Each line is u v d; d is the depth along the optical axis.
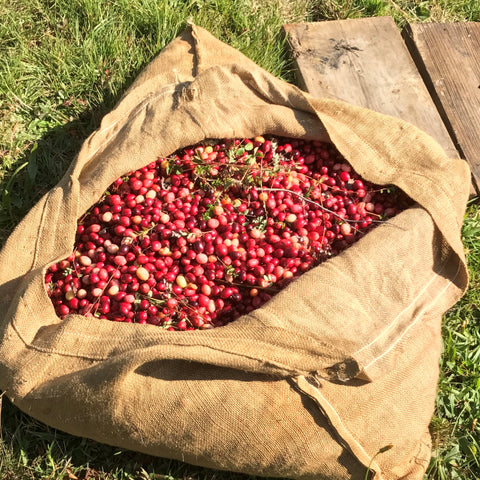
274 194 0.88
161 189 0.87
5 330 0.70
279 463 0.67
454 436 0.81
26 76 1.02
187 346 0.63
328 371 0.65
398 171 0.85
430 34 1.10
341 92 1.03
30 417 0.77
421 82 1.05
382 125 0.87
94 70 1.03
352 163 0.85
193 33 0.97
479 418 0.82
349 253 0.74
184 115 0.86
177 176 0.88
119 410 0.65
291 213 0.88
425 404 0.71
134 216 0.83
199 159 0.87
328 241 0.87
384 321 0.70
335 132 0.86
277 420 0.65
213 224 0.84
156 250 0.82
